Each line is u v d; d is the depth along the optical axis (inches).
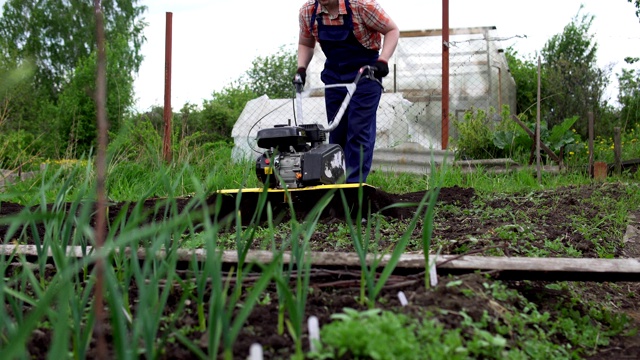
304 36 257.1
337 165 222.1
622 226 244.8
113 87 649.0
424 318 105.7
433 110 585.0
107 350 98.4
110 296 78.6
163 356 96.0
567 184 343.6
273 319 108.0
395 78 574.6
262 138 214.8
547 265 132.6
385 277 106.8
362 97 246.2
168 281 93.9
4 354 62.5
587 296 164.4
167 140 378.3
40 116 485.7
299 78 244.5
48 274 143.3
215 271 87.0
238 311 110.6
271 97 1045.8
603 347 130.7
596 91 636.7
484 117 425.4
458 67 573.6
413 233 197.8
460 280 125.0
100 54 62.4
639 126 561.3
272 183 217.2
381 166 363.9
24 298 97.3
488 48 586.2
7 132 392.2
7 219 70.4
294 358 89.7
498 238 184.2
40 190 125.0
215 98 906.7
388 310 109.4
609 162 405.7
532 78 877.8
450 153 374.3
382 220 212.7
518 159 393.1
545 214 241.1
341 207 219.0
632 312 163.6
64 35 1285.7
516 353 104.8
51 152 459.8
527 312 130.3
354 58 249.1
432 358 92.1
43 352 101.1
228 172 351.6
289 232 199.6
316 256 134.8
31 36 1269.7
